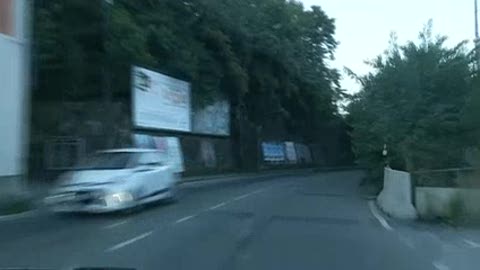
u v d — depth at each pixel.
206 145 49.28
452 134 28.89
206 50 47.28
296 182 40.03
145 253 12.07
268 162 61.38
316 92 71.38
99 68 35.16
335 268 11.01
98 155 20.48
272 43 56.88
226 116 52.88
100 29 33.44
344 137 82.88
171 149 40.56
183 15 45.47
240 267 10.85
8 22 22.69
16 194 20.00
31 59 29.25
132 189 19.16
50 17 32.41
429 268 11.34
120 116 35.47
